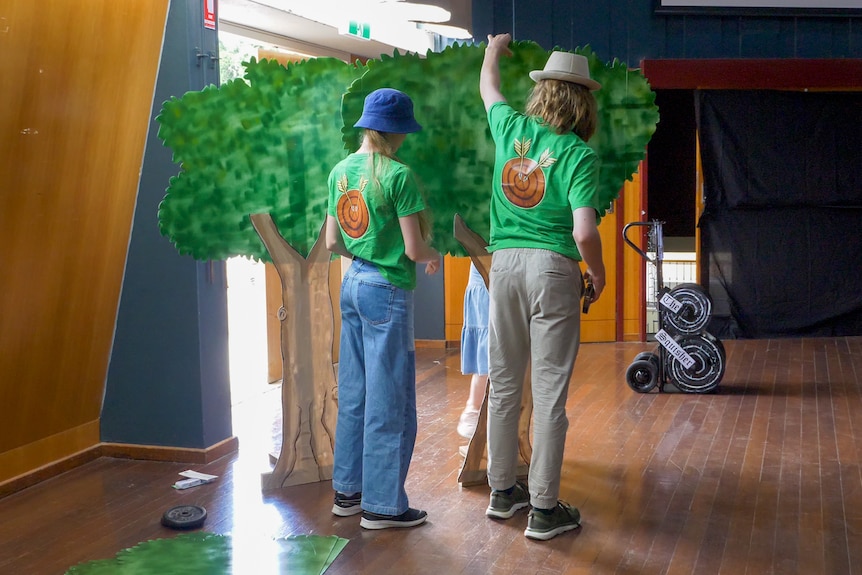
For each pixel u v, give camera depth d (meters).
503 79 3.46
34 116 3.21
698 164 7.41
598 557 2.98
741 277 7.41
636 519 3.33
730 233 7.39
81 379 4.00
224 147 3.63
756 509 3.42
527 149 2.99
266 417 4.99
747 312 7.44
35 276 3.49
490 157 3.53
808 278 7.41
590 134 3.06
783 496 3.56
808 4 7.19
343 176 3.14
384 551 3.04
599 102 3.53
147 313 4.08
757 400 5.23
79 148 3.50
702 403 5.18
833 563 2.91
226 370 4.27
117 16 3.46
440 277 7.18
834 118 7.29
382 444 3.18
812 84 7.21
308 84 3.65
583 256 2.90
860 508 3.41
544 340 3.03
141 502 3.57
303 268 3.69
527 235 3.02
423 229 3.10
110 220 3.84
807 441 4.34
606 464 4.01
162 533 3.23
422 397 5.45
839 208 7.36
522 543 3.10
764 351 6.85
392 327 3.12
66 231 3.58
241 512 3.44
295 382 3.72
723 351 5.37
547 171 2.94
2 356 3.47
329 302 3.75
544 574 2.85
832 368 6.13
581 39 7.24
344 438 3.33
